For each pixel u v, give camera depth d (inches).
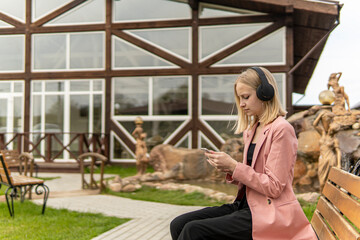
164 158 366.6
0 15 547.2
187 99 503.2
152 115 510.3
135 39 514.9
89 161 482.9
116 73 518.6
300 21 460.4
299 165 289.3
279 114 72.8
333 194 66.2
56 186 325.7
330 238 60.1
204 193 266.4
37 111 534.0
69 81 530.6
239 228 66.7
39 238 149.6
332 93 289.7
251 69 74.5
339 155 241.8
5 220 182.1
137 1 520.7
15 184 189.8
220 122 490.6
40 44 539.2
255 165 71.4
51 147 507.2
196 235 66.9
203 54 499.5
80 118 525.7
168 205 236.7
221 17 492.4
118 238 149.6
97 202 245.3
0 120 540.1
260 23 482.0
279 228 64.3
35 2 542.6
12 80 539.8
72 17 534.3
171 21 507.2
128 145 511.8
